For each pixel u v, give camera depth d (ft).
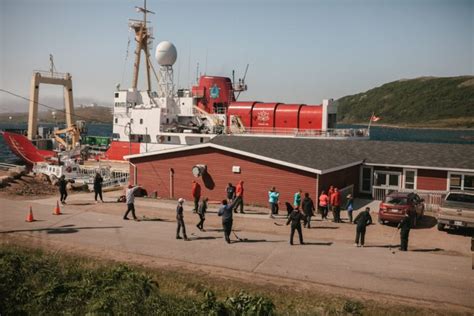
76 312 34.12
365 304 38.19
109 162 165.58
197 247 55.83
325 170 78.59
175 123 164.86
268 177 83.87
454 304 38.75
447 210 64.08
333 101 143.33
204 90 171.73
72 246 55.31
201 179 90.63
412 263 50.29
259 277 45.09
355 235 63.36
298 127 143.33
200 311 33.50
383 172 93.76
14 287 37.88
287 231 65.21
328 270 47.52
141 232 63.26
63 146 192.13
